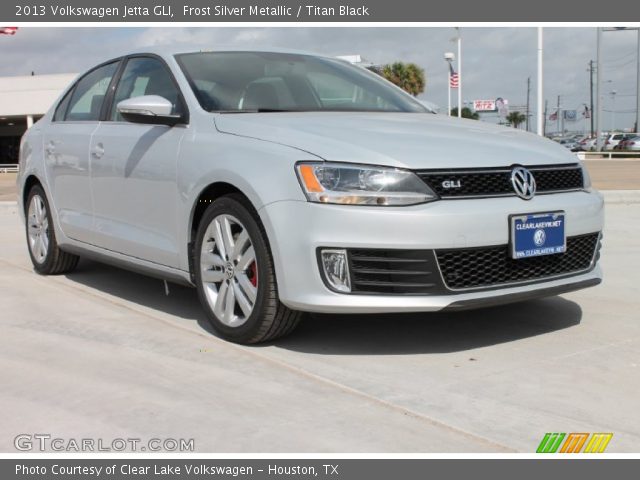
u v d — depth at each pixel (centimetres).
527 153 367
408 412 283
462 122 424
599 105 4366
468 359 346
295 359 346
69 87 548
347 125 376
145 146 424
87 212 484
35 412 285
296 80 448
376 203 327
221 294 374
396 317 418
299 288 334
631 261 592
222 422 275
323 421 275
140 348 363
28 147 559
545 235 354
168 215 405
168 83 432
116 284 513
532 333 387
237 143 367
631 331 390
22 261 612
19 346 367
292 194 334
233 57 454
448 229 327
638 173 1872
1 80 3941
